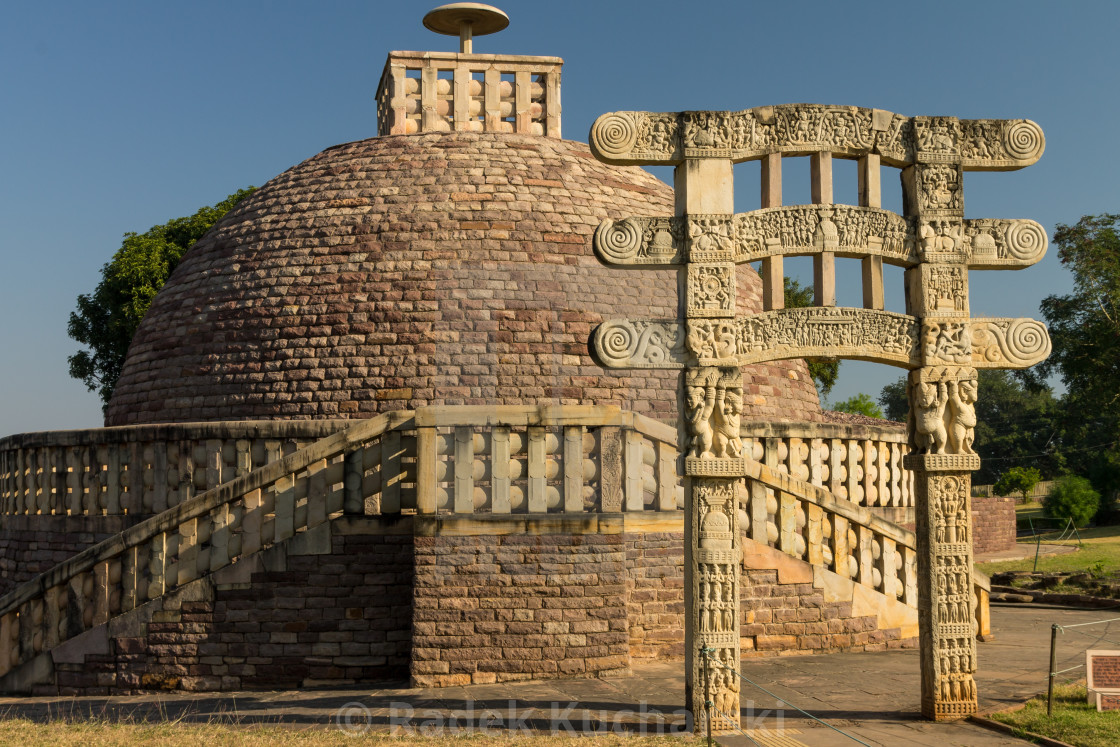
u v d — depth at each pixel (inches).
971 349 380.2
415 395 619.5
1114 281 1792.6
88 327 1417.3
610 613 434.9
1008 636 565.0
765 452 644.1
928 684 365.7
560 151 745.6
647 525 474.6
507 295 619.8
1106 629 592.7
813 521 506.9
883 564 520.7
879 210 379.2
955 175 386.0
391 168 711.7
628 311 653.3
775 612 496.1
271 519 475.5
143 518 570.3
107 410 754.2
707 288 361.1
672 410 631.2
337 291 653.3
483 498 433.4
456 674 420.8
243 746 327.3
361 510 477.1
